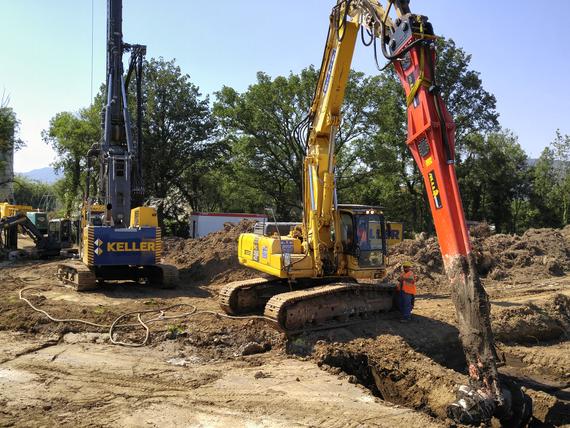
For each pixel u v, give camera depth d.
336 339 10.81
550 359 12.19
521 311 14.44
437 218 7.65
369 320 12.41
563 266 23.88
